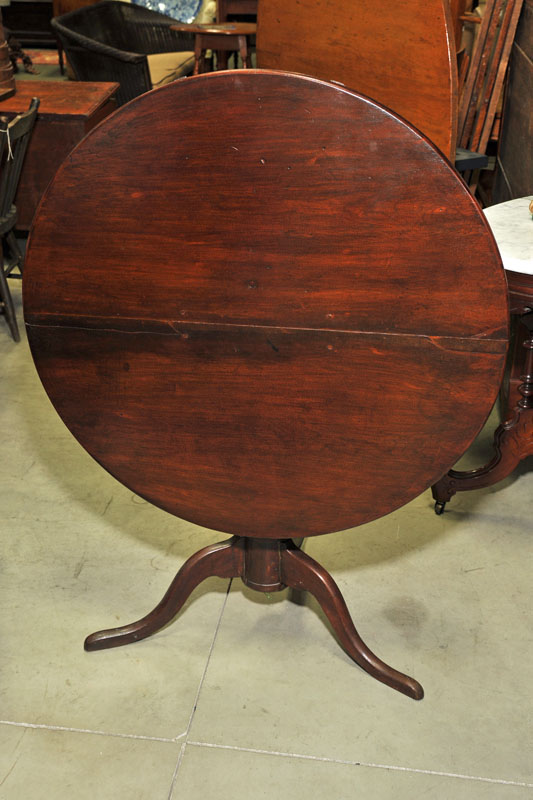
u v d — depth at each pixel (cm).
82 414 160
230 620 202
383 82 250
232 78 127
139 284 145
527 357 215
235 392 150
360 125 127
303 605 207
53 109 356
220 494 161
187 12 639
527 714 175
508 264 186
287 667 188
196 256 141
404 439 147
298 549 181
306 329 142
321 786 160
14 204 362
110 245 143
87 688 182
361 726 173
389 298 137
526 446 222
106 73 500
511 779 161
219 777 162
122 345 151
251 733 171
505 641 194
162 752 167
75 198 141
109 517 238
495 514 237
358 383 144
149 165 136
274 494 159
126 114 133
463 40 484
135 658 190
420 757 166
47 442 273
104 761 165
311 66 274
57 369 156
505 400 274
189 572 184
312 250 136
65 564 219
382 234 133
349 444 150
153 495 166
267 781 161
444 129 237
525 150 307
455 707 177
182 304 145
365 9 248
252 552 179
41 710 176
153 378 153
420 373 141
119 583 212
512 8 342
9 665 187
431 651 191
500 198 366
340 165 130
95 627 198
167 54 583
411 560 219
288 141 130
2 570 216
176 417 155
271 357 146
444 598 206
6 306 331
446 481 231
